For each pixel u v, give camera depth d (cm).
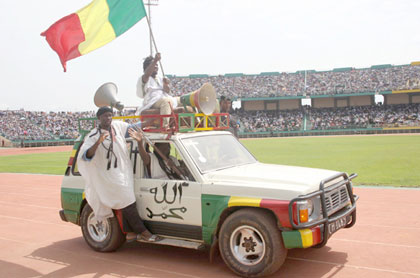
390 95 6850
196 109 665
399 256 565
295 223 460
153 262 580
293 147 3238
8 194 1312
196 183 536
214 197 518
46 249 676
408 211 839
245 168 586
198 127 639
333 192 529
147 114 636
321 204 488
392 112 6581
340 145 3269
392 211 844
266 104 7506
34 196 1254
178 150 561
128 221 586
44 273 560
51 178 1700
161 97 648
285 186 484
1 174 1972
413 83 6412
